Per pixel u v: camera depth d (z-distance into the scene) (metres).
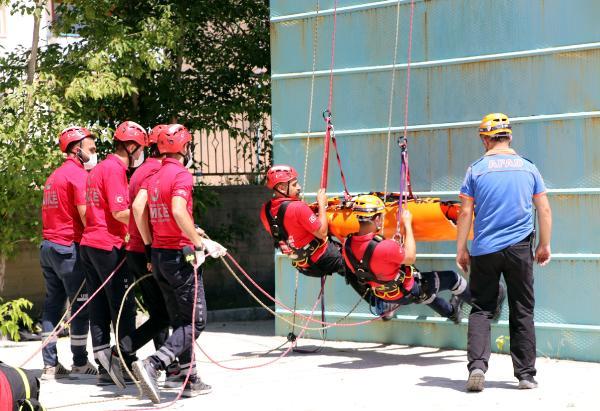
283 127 10.26
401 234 8.71
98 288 8.02
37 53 12.77
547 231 7.31
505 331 8.90
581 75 8.43
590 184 8.40
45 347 8.53
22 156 11.49
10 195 11.64
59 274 8.51
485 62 8.97
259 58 13.99
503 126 7.42
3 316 11.31
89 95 12.14
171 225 7.18
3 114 11.73
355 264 8.28
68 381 8.41
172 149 7.23
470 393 7.20
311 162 10.08
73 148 8.61
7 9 14.97
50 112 11.93
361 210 8.16
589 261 8.39
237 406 7.04
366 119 9.73
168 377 7.84
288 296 10.38
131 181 7.84
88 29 12.63
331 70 9.91
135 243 7.77
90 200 7.90
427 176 9.35
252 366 8.70
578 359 8.45
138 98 13.79
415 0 9.38
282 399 7.23
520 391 7.22
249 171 14.39
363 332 9.84
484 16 8.97
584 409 6.59
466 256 7.44
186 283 7.23
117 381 7.82
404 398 7.10
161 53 13.08
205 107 13.56
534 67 8.68
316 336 10.18
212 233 13.74
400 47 9.49
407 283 8.41
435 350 9.25
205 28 14.01
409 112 9.45
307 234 8.88
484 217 7.27
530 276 7.24
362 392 7.39
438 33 9.25
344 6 9.84
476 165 7.41
